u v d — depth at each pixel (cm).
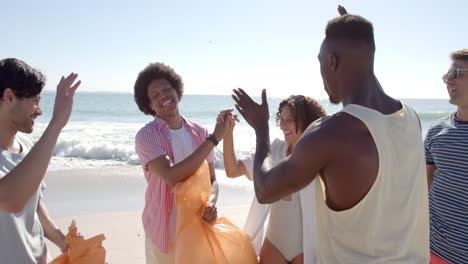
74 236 247
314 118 332
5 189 179
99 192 923
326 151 163
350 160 161
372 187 161
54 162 1363
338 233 174
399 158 168
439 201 310
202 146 297
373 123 162
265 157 196
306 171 168
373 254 168
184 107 5778
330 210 174
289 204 322
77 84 203
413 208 173
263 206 352
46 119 3003
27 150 229
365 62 174
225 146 343
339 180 165
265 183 179
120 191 935
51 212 758
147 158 304
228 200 859
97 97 9200
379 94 178
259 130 209
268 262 327
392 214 168
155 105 325
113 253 534
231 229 307
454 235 300
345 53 173
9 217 205
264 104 214
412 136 174
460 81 297
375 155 160
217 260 286
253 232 353
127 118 3481
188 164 291
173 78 334
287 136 340
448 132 307
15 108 202
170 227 309
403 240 171
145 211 323
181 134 329
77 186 982
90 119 3391
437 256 311
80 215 709
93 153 1470
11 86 197
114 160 1422
